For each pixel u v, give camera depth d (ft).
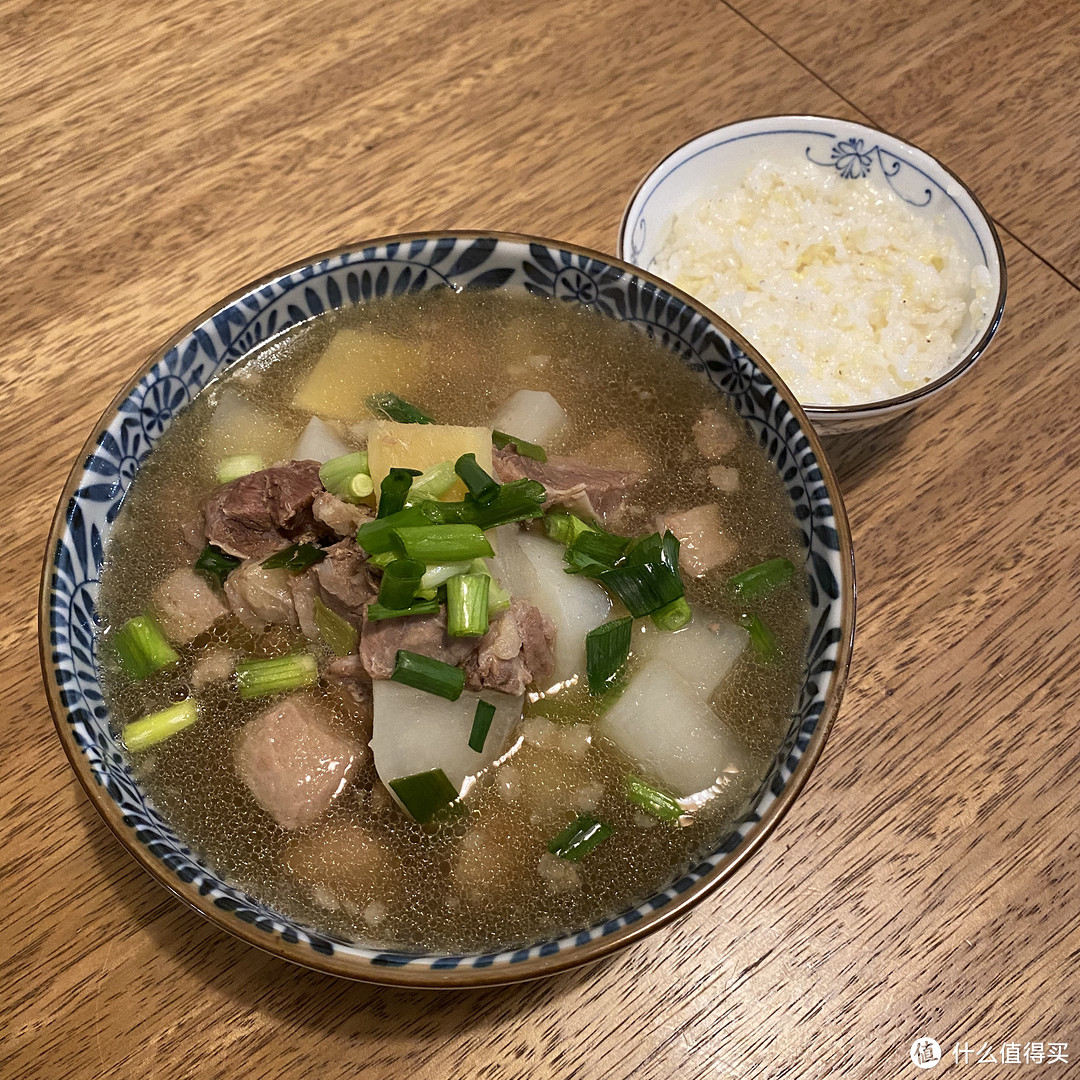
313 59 1.44
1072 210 1.33
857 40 1.47
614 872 0.89
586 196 1.34
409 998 0.94
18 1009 0.93
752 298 1.22
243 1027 0.93
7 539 1.12
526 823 0.91
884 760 1.04
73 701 0.87
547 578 0.97
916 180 1.25
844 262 1.26
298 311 1.09
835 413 1.08
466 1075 0.92
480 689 0.92
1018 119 1.40
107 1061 0.91
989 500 1.16
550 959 0.80
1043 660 1.08
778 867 1.00
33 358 1.22
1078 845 1.01
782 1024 0.94
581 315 1.11
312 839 0.90
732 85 1.43
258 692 0.95
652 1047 0.93
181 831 0.90
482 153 1.37
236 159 1.36
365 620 0.92
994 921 0.98
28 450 1.17
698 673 0.96
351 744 0.94
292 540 0.99
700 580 1.00
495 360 1.11
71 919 0.96
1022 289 1.28
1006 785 1.03
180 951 0.95
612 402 1.09
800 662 0.94
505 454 1.01
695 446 1.05
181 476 1.04
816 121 1.28
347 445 1.06
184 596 0.98
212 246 1.30
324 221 1.32
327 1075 0.91
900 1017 0.94
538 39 1.46
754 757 0.93
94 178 1.35
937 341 1.19
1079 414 1.20
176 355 1.02
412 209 1.33
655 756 0.93
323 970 0.80
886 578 1.12
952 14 1.49
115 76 1.43
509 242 1.08
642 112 1.40
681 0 1.50
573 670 0.97
